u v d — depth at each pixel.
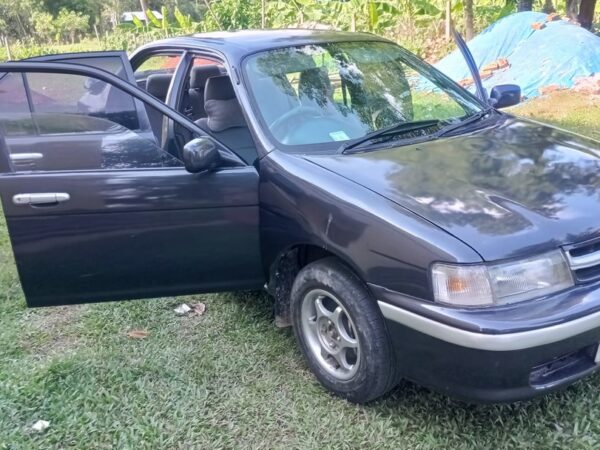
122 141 3.34
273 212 3.28
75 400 3.31
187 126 3.34
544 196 2.89
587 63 9.69
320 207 3.04
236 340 3.80
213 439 3.00
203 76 4.19
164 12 19.80
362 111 3.75
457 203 2.83
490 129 3.75
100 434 3.07
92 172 3.30
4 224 5.89
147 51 4.60
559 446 2.78
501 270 2.57
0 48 27.22
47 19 35.03
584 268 2.71
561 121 7.97
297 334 3.37
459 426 2.96
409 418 3.04
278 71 3.77
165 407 3.23
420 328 2.68
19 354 3.80
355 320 2.96
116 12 40.56
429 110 3.92
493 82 10.03
